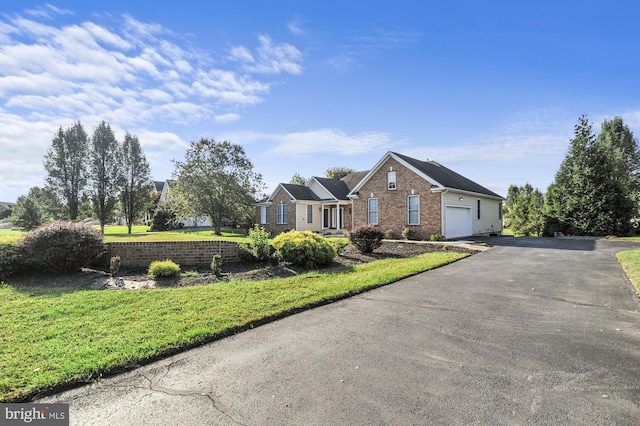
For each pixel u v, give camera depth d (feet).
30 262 28.22
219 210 95.20
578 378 11.26
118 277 28.86
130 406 9.87
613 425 8.74
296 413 9.38
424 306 20.06
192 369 12.17
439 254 42.19
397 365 12.30
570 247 51.83
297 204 91.35
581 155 80.18
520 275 29.37
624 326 16.43
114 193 95.61
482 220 82.12
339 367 12.17
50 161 91.35
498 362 12.50
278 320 17.76
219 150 96.22
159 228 113.70
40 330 15.53
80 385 11.10
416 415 9.23
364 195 76.48
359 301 21.33
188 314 17.97
